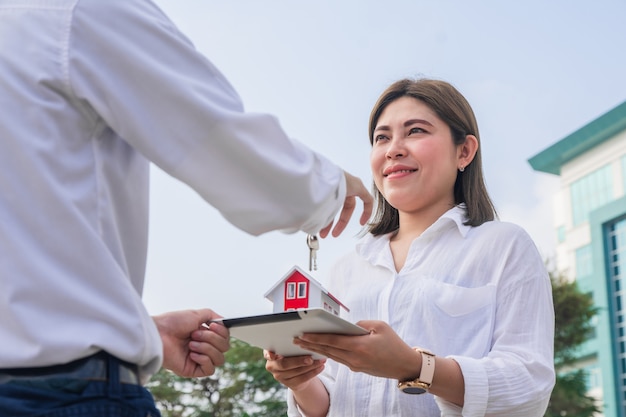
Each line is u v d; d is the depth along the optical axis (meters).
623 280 20.92
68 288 1.25
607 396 19.39
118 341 1.26
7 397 1.20
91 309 1.25
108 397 1.24
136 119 1.33
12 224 1.26
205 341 1.79
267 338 1.89
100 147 1.36
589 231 22.05
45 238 1.27
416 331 2.19
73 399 1.22
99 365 1.25
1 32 1.36
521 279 2.17
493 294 2.18
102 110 1.33
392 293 2.27
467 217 2.36
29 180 1.28
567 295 18.72
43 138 1.30
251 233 1.41
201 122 1.35
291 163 1.41
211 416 14.71
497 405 2.00
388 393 2.18
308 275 1.98
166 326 1.78
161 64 1.36
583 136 21.80
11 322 1.23
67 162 1.31
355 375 2.25
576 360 18.45
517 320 2.13
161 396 14.52
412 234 2.40
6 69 1.33
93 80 1.33
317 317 1.70
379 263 2.35
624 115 21.33
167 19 1.43
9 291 1.24
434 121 2.37
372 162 2.40
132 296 1.30
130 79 1.34
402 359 1.90
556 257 21.31
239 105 1.41
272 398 14.89
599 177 21.66
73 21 1.34
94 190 1.33
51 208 1.28
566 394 17.88
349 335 1.84
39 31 1.34
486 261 2.22
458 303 2.18
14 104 1.31
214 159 1.36
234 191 1.38
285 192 1.39
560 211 22.42
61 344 1.22
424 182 2.33
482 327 2.15
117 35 1.34
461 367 1.99
